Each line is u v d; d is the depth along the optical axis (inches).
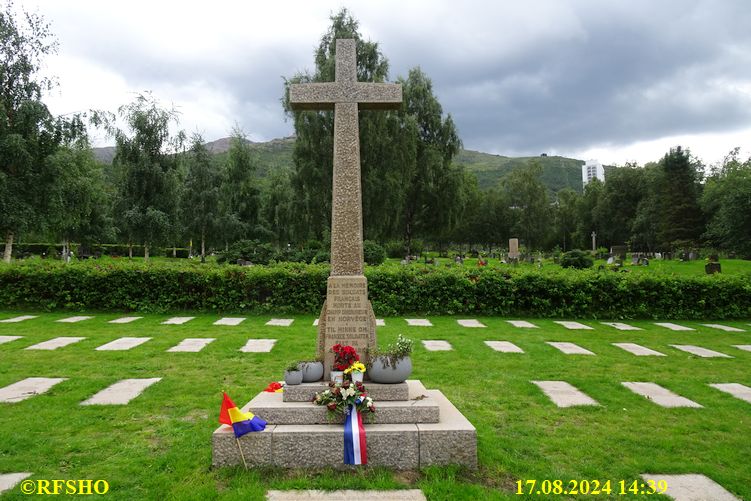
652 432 239.3
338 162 257.1
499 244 3351.4
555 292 600.1
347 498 168.9
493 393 296.5
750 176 1841.8
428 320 555.8
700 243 2174.0
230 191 1695.4
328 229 1364.4
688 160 2310.5
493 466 197.3
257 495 168.2
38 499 167.8
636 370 356.5
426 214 1636.3
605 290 612.4
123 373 323.0
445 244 3339.1
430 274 607.8
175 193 1344.7
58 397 271.4
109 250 2169.0
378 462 192.4
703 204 2186.3
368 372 222.4
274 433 192.1
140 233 1300.4
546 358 384.5
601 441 226.5
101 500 167.6
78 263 608.7
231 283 587.2
